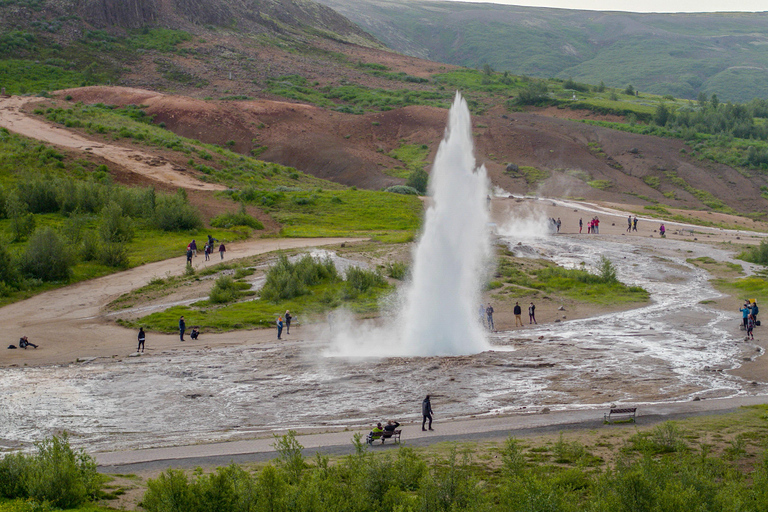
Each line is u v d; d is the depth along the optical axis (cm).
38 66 17100
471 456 1582
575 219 8312
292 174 11162
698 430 1819
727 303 4434
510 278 5269
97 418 2206
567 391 2447
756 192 12225
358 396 2453
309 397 2450
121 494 1355
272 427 2097
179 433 2036
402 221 7938
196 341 3575
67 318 4175
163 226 6912
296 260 5522
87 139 10388
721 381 2555
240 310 4275
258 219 7800
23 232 6109
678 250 6512
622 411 1983
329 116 15638
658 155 13775
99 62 18250
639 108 17588
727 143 14500
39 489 1274
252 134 13938
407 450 1516
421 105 16888
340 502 1261
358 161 12875
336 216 8106
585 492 1362
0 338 3634
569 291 4938
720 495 1255
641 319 3991
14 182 7656
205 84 18025
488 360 2953
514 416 2111
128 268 5609
